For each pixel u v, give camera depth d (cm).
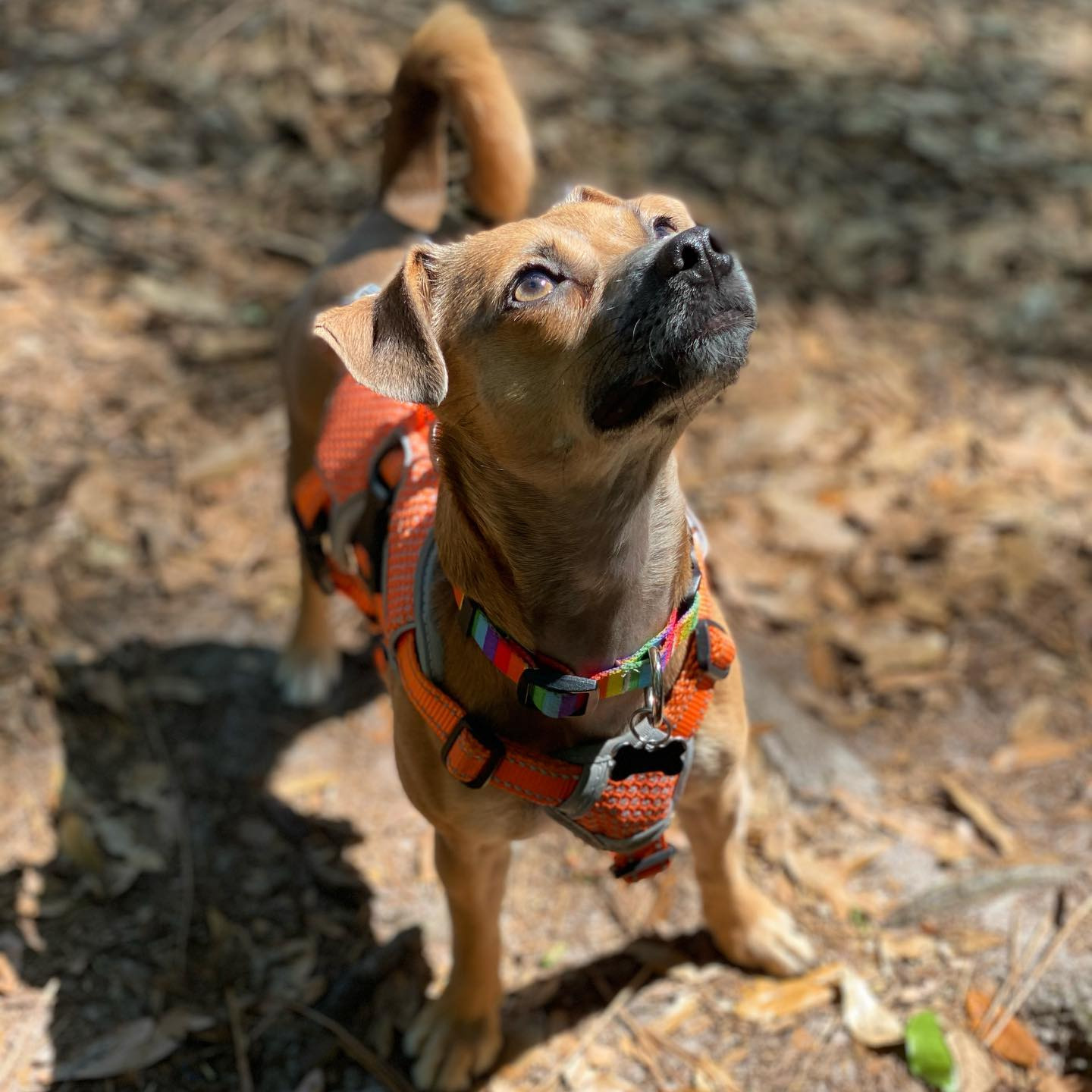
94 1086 66
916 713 83
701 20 162
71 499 100
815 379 112
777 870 75
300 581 94
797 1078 64
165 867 77
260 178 133
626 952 71
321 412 75
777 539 97
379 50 146
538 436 49
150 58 145
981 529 96
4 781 80
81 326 116
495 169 70
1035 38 162
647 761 54
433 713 53
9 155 133
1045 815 76
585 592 51
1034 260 125
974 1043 65
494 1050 66
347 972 70
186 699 87
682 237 46
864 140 141
